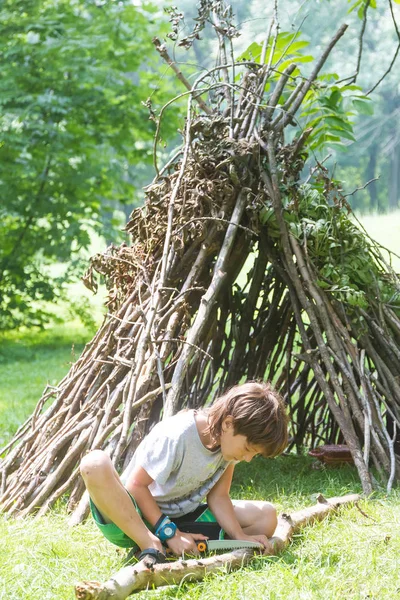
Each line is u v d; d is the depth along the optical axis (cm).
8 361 1202
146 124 1359
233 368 587
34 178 1344
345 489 472
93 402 488
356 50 2186
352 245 550
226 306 586
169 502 352
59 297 1384
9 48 1321
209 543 341
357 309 539
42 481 459
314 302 547
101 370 504
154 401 525
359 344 546
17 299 1370
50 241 1341
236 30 600
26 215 1327
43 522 420
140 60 1391
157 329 490
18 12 1343
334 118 632
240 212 543
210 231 542
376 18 2212
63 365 1130
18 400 870
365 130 2448
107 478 329
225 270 539
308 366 610
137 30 1380
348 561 341
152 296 497
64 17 1369
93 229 1345
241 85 590
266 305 599
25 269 1398
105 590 290
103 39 1312
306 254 532
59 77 1323
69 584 324
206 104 619
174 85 1442
